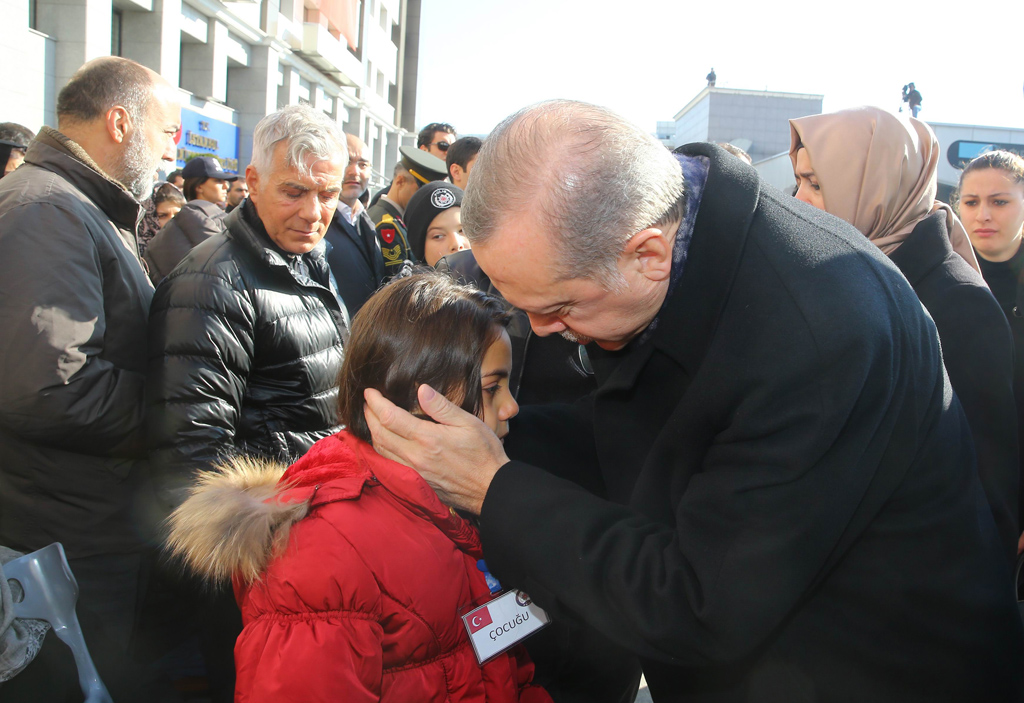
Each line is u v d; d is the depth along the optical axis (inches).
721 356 32.9
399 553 35.7
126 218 64.2
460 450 37.1
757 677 36.7
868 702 35.8
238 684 34.4
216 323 58.7
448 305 39.6
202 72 440.8
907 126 62.1
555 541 33.8
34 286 52.3
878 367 30.4
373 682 34.0
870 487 31.9
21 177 58.1
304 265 69.8
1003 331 52.9
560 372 60.1
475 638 38.0
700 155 39.1
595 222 30.5
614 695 51.5
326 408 67.2
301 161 62.3
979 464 51.4
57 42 291.1
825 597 35.4
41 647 46.6
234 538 34.4
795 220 34.9
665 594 30.7
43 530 57.2
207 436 57.8
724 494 31.0
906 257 57.9
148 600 68.1
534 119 31.9
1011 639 37.7
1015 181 89.1
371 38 837.2
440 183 94.0
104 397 55.8
